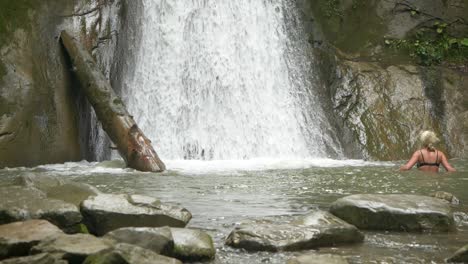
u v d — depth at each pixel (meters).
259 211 7.41
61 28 14.88
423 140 12.04
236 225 6.27
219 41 17.00
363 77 17.41
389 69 17.80
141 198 6.29
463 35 18.98
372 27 18.56
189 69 16.52
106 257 4.48
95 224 5.85
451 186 9.54
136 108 15.85
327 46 17.97
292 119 16.86
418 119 16.97
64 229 5.70
